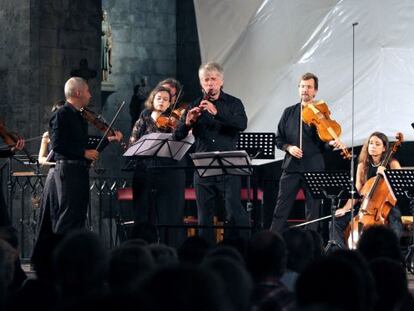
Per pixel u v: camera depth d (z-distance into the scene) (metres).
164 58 26.72
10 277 7.61
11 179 17.56
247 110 18.91
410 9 18.05
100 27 20.62
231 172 12.50
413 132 17.81
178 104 15.25
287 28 18.66
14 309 5.16
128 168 14.10
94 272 5.36
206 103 12.36
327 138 14.55
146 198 13.98
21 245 17.75
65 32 20.12
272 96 18.77
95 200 20.45
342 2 18.33
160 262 6.64
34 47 19.70
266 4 18.78
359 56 18.22
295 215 21.00
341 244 15.26
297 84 18.58
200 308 3.79
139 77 26.38
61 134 13.16
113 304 3.70
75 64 20.22
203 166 12.12
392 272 5.81
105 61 25.12
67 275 5.34
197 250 7.68
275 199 19.33
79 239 5.38
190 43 26.62
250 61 18.89
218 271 4.72
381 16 18.11
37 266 7.27
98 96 20.48
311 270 4.54
